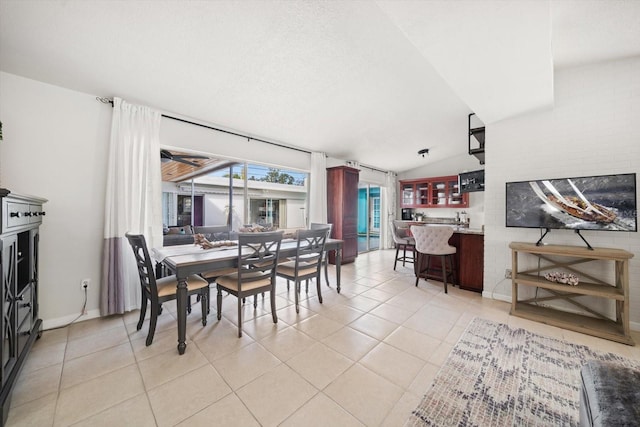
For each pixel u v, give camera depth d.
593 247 2.39
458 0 1.25
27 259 1.77
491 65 1.83
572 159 2.57
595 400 0.92
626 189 2.21
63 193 2.30
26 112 2.14
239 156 3.68
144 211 2.64
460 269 3.40
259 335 2.13
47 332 2.16
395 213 7.04
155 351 1.88
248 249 2.47
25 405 1.36
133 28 1.78
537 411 1.32
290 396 1.44
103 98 2.49
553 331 2.21
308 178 4.90
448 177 5.97
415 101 3.22
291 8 1.76
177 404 1.38
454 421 1.27
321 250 2.87
